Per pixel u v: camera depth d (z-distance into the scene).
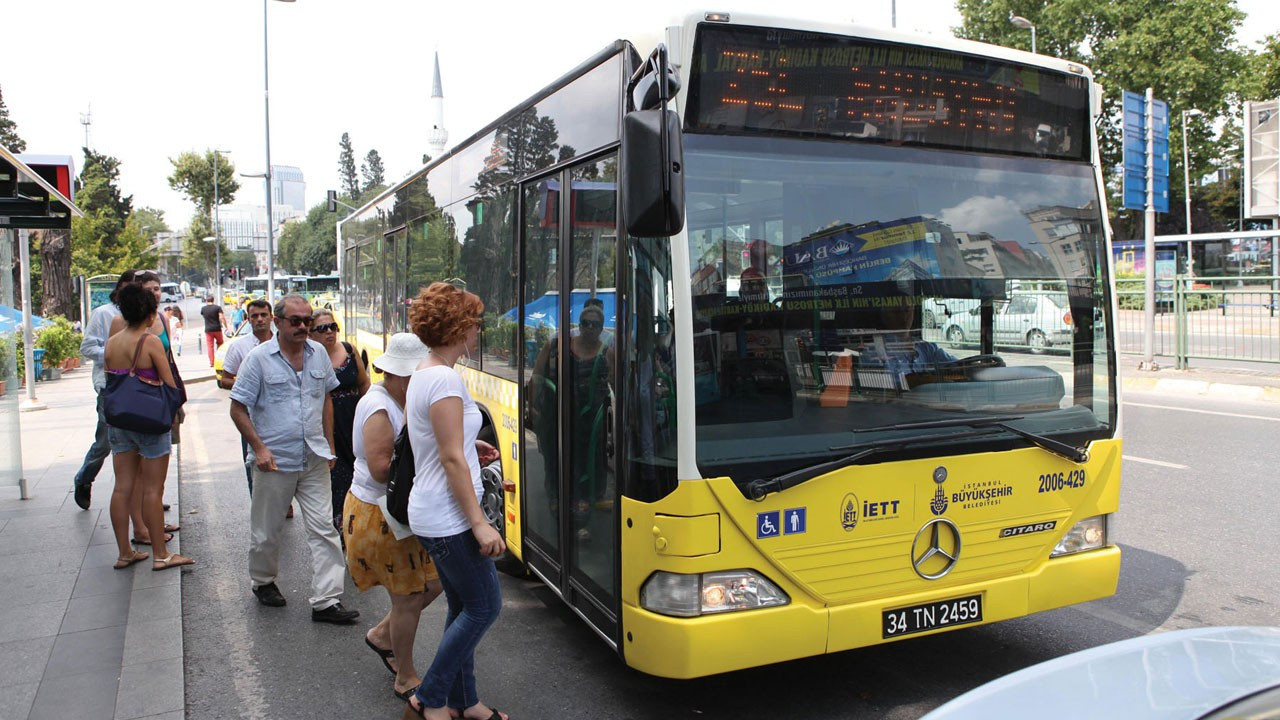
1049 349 4.12
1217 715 2.08
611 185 3.88
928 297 3.86
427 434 3.50
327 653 4.85
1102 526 4.23
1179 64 37.25
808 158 3.67
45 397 16.69
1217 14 37.41
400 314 8.74
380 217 9.92
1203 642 2.53
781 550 3.51
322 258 93.50
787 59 3.63
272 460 5.21
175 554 6.22
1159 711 2.15
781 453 3.52
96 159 66.81
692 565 3.41
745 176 3.55
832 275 3.68
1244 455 8.98
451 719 3.83
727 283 3.50
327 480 5.37
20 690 4.25
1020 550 3.98
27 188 7.44
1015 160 4.10
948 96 3.95
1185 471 8.38
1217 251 33.72
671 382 3.43
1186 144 38.22
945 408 3.85
